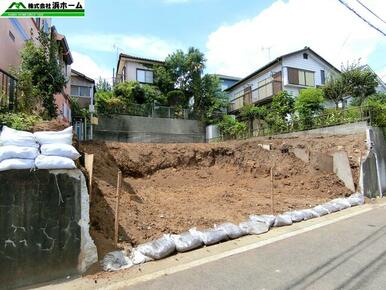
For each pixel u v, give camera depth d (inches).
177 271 181.5
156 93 940.0
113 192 285.9
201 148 495.5
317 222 297.6
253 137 748.0
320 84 938.7
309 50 931.3
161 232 231.5
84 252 178.7
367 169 442.6
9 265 159.0
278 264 188.9
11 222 161.6
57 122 228.8
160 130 874.8
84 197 183.8
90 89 866.1
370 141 466.3
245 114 857.5
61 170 177.9
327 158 464.1
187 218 263.6
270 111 788.6
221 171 473.4
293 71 893.8
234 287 158.9
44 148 178.4
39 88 337.4
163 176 423.5
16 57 350.3
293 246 223.5
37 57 345.4
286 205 335.9
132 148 445.4
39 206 169.2
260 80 999.0
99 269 179.8
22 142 174.2
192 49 983.0
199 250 217.8
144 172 418.0
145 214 260.7
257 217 277.4
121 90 880.3
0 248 157.8
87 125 730.2
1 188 160.9
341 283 159.3
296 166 474.6
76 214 179.5
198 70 968.9
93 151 388.5
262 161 491.5
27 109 276.7
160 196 335.9
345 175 440.1
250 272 177.6
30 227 165.8
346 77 731.4
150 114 877.2
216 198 346.9
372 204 398.0
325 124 594.6
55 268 169.6
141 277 173.3
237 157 493.0
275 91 870.4
